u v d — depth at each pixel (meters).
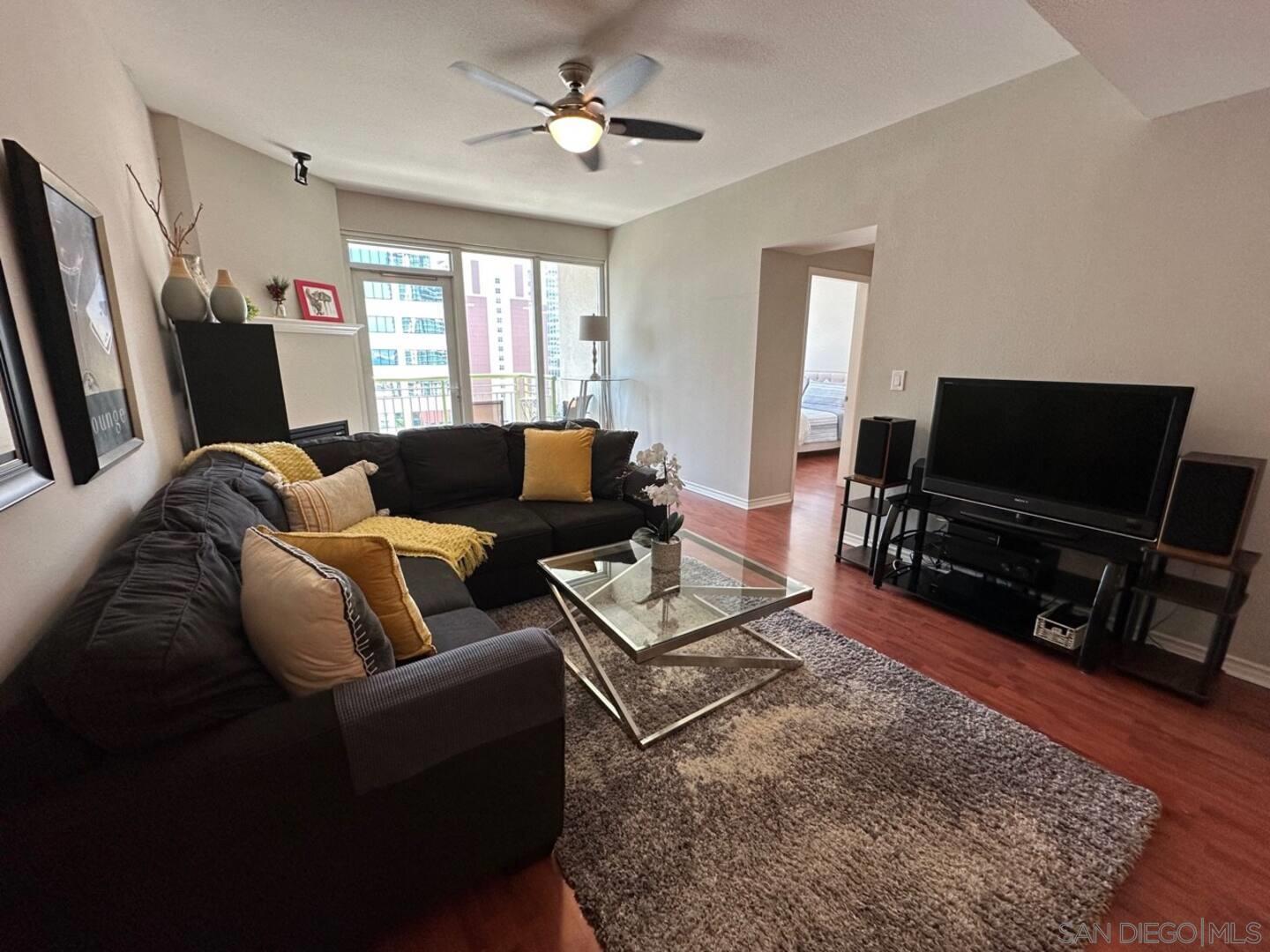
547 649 1.17
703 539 2.55
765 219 3.86
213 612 1.03
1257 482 1.85
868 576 3.09
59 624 0.89
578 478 2.99
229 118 2.97
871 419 3.00
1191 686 1.98
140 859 0.82
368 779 0.98
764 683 2.04
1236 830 1.44
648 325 5.22
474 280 5.16
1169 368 2.15
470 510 2.84
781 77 2.45
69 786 0.79
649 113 2.83
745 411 4.34
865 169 3.13
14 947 0.78
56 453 1.18
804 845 1.37
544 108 2.20
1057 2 1.44
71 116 1.60
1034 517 2.42
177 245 2.64
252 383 2.75
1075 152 2.29
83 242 1.48
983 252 2.64
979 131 2.60
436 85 2.56
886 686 2.04
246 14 2.00
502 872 1.31
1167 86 1.82
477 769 1.12
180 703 0.85
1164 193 2.08
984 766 1.64
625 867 1.31
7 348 0.99
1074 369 2.40
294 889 0.96
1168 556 1.97
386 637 1.18
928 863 1.33
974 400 2.56
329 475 2.55
